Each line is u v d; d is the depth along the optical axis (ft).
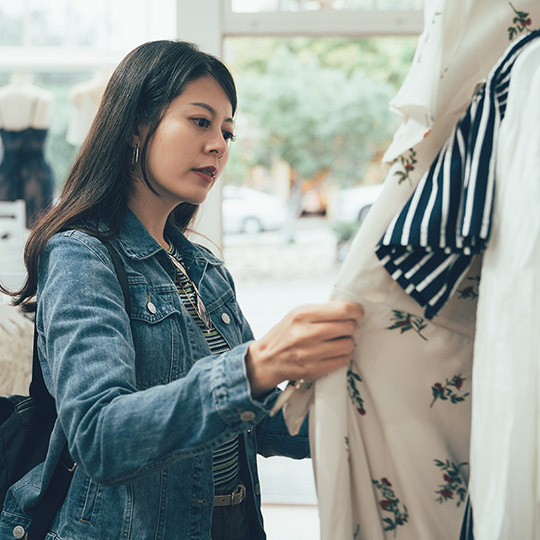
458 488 3.03
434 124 2.89
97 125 3.79
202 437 2.73
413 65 2.86
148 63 3.74
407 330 2.97
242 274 27.81
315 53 27.73
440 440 3.02
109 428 2.79
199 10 9.09
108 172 3.70
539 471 2.49
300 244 28.76
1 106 12.65
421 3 9.29
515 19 2.89
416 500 3.03
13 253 10.75
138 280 3.62
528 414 2.48
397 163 2.87
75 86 12.51
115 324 3.20
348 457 3.03
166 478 3.46
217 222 9.21
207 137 3.74
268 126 28.58
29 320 5.42
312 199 28.99
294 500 10.18
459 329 3.00
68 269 3.33
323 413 2.82
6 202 12.79
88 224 3.66
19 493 3.56
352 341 2.78
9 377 5.20
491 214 2.59
